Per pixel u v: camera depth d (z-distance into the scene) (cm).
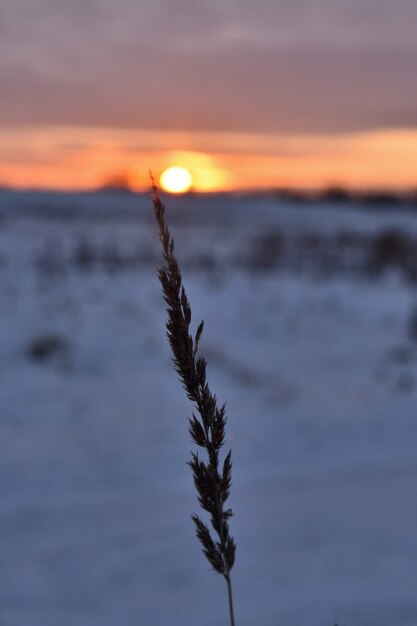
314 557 627
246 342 1559
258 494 762
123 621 531
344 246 3089
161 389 1212
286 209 6456
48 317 1612
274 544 652
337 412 1080
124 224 4169
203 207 5975
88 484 790
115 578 594
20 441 933
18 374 1252
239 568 609
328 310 1892
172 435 967
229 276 2289
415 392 1210
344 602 559
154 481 805
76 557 627
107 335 1502
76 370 1288
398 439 964
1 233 3144
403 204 7344
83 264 2327
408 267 2525
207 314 1781
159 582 592
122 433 970
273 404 1113
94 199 6688
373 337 1647
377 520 705
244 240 3375
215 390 1180
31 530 675
